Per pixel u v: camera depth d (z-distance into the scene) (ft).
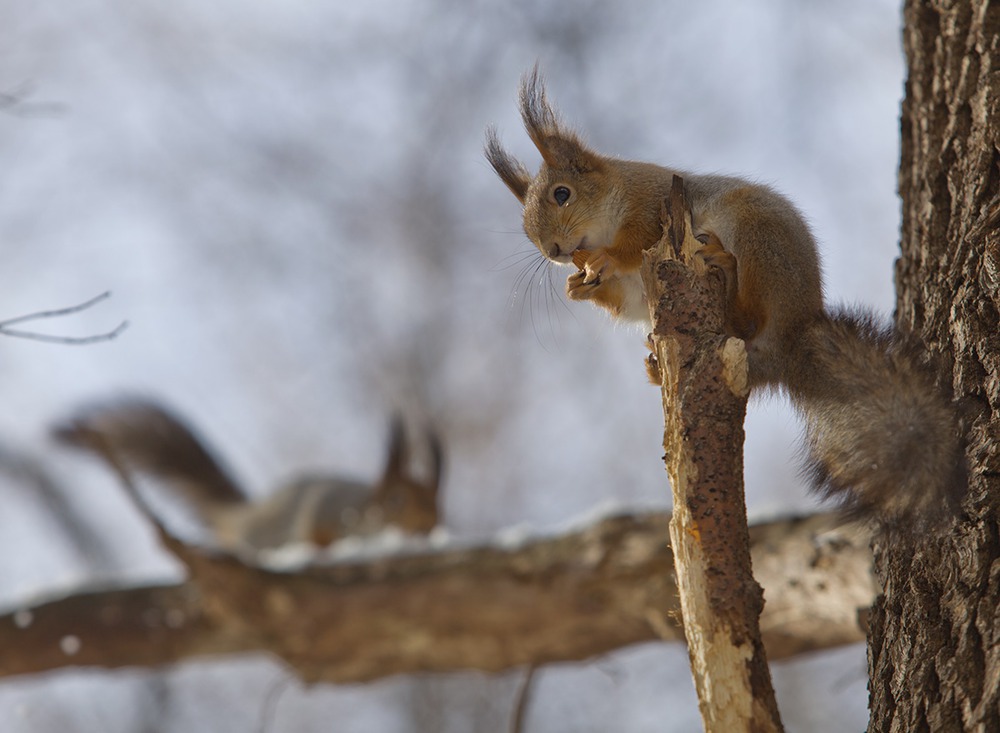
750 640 19.42
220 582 37.78
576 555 35.65
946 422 20.92
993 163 24.18
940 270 24.07
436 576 37.14
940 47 27.02
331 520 64.03
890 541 21.31
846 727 57.93
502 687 62.44
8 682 40.60
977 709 17.75
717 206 26.61
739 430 20.07
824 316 24.70
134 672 40.78
